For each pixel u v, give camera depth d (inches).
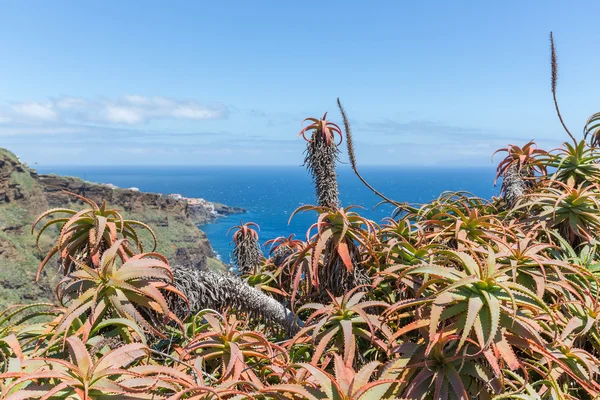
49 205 3641.7
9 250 2551.7
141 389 62.6
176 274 93.8
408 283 96.9
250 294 102.7
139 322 78.9
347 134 122.2
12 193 3321.9
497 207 159.6
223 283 99.1
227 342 84.7
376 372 84.8
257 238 137.6
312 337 86.4
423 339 78.2
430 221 119.6
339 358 73.6
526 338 74.7
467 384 75.6
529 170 159.3
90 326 75.0
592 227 124.5
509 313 70.7
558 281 93.5
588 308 95.2
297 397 71.5
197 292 94.7
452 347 77.4
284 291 125.0
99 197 3900.1
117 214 90.5
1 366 71.6
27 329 79.4
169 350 93.4
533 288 96.3
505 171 150.7
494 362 68.9
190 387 66.0
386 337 89.9
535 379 89.5
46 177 3821.4
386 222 126.3
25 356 75.4
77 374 61.1
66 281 84.4
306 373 79.6
